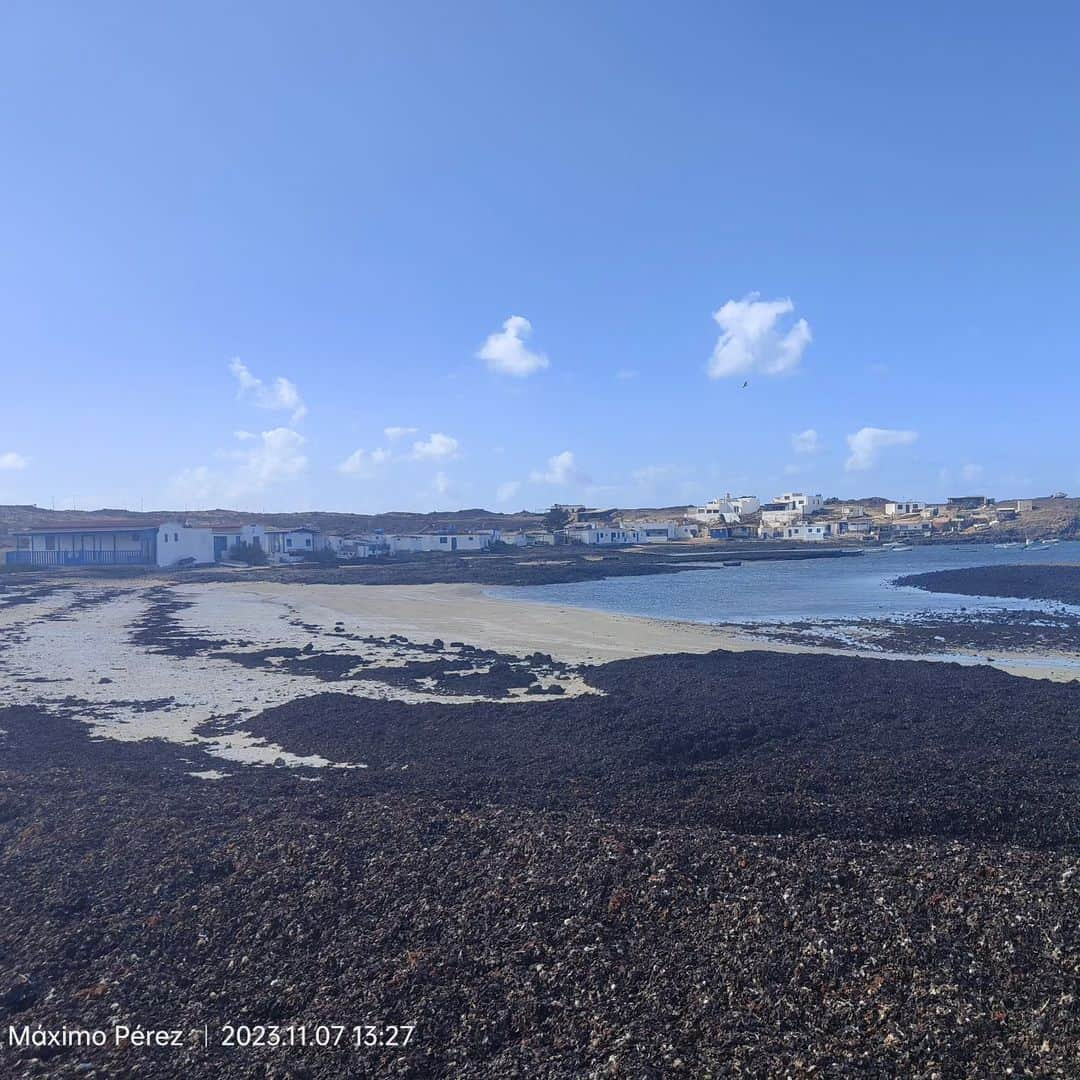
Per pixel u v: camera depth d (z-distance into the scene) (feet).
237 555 352.69
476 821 44.78
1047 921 32.19
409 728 80.28
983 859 38.99
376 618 183.62
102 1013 29.99
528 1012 28.99
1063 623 172.76
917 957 30.50
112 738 77.00
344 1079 26.21
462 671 116.16
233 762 69.31
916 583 279.08
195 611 195.11
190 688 102.83
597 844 40.50
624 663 117.29
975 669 110.73
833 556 465.47
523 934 33.60
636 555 464.24
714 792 56.54
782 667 111.86
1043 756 67.62
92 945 34.30
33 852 43.09
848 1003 28.37
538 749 71.92
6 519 484.33
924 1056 25.75
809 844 42.11
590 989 30.04
